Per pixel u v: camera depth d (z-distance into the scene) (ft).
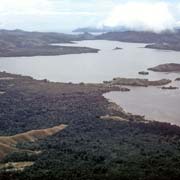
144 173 427.33
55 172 449.48
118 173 428.97
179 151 569.23
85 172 443.73
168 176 418.10
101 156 524.93
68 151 575.38
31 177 437.99
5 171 467.11
